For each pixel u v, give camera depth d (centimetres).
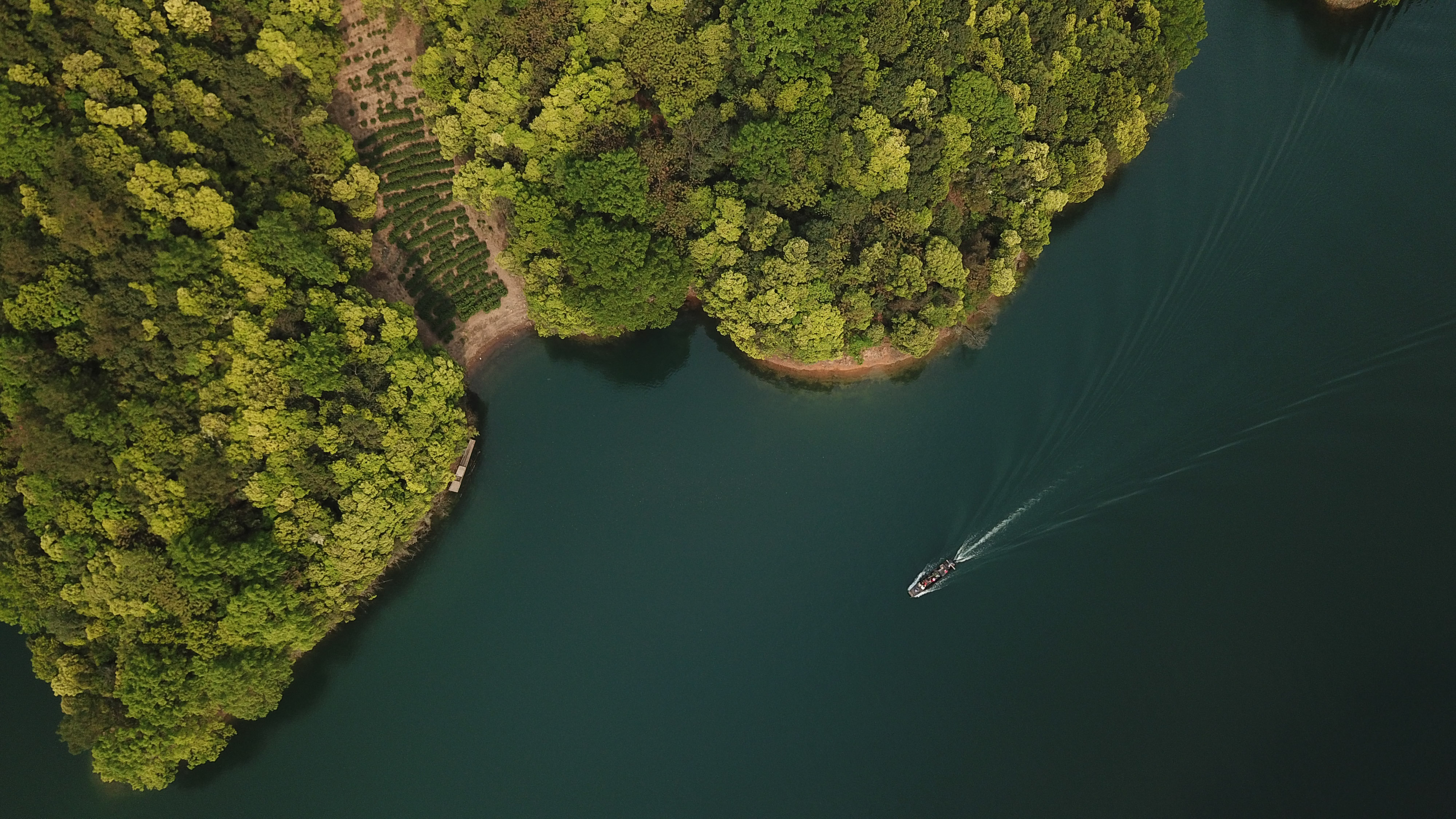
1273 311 10581
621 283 9850
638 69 9838
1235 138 11369
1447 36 11494
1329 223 10856
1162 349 10600
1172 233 11100
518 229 10225
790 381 11125
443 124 10081
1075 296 11106
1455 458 10156
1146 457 10312
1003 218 10762
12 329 8738
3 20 8525
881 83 9881
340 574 9569
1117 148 10856
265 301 9275
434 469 9925
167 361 8944
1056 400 10644
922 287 10212
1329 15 11688
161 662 8962
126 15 8800
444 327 10862
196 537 8912
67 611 9094
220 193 9219
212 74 9262
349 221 10569
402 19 10688
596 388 11112
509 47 9788
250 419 9006
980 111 10094
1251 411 10331
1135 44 10619
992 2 10212
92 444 8706
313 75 9812
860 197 10150
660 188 10050
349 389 9506
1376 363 10369
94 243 8675
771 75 9775
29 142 8456
